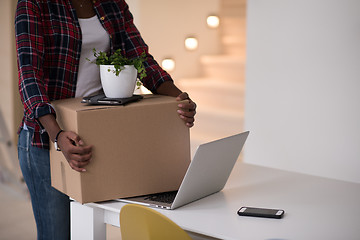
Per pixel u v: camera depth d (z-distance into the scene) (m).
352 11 3.34
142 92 5.27
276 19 3.76
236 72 6.12
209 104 6.12
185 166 1.73
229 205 1.61
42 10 1.71
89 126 1.52
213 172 1.64
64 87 1.79
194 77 6.46
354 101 3.40
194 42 6.24
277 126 3.86
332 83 3.50
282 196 1.71
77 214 1.69
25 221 3.55
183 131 1.70
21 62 1.64
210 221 1.46
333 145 3.55
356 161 3.44
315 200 1.67
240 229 1.40
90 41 1.83
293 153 3.79
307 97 3.65
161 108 1.64
